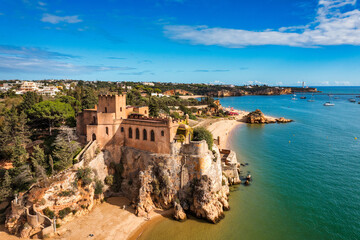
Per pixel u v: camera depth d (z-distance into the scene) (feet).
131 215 188.55
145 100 595.47
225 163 273.75
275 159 320.50
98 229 169.78
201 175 200.54
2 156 222.07
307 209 202.59
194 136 242.58
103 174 220.84
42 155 197.26
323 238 169.07
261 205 209.36
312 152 348.59
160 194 199.11
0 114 305.73
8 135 228.02
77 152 213.05
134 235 167.32
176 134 216.33
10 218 162.71
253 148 372.17
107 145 230.48
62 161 192.54
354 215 193.16
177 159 206.69
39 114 258.78
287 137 444.55
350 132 474.08
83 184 191.62
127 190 218.79
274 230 176.96
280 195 225.35
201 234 171.32
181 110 618.03
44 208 167.94
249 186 243.60
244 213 197.88
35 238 156.35
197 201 189.57
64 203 175.22
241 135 465.06
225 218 190.70
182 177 203.92
